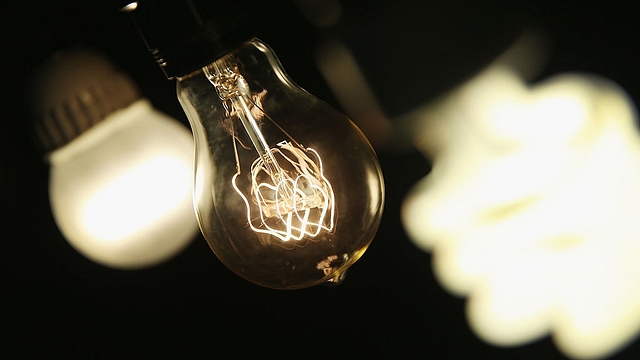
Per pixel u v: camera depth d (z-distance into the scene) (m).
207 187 0.43
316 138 0.43
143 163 0.54
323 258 0.43
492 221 0.68
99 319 0.68
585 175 0.67
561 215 0.67
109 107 0.54
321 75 0.65
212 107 0.44
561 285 0.68
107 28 0.61
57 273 0.67
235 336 0.69
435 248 0.69
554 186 0.67
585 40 0.70
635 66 0.72
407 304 0.70
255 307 0.69
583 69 0.69
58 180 0.54
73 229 0.55
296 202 0.43
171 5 0.41
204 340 0.68
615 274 0.67
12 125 0.64
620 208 0.67
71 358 0.67
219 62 0.43
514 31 0.56
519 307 0.69
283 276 0.43
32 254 0.66
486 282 0.69
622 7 0.71
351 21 0.56
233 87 0.43
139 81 0.63
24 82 0.54
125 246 0.54
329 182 0.43
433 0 0.54
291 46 0.65
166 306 0.68
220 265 0.68
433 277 0.70
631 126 0.68
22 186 0.65
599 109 0.68
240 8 0.41
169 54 0.41
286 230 0.43
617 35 0.71
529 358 0.69
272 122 0.43
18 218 0.66
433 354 0.69
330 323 0.69
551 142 0.67
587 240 0.68
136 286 0.68
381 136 0.59
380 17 0.55
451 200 0.68
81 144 0.53
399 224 0.70
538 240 0.68
